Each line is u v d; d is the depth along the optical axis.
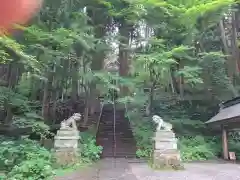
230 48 21.80
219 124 16.02
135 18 16.42
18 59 11.27
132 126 19.48
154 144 12.55
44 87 16.97
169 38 17.64
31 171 8.82
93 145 14.66
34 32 12.32
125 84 16.39
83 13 15.38
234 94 19.84
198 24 17.09
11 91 15.13
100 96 23.28
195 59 17.05
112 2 16.62
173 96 21.42
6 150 10.77
